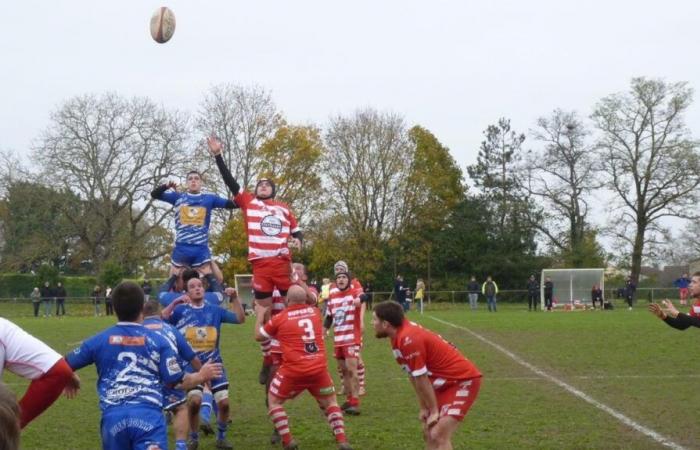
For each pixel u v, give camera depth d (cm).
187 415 861
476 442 962
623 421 1080
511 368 1647
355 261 5484
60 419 1160
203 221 1155
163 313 968
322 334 958
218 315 980
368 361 1845
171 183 1179
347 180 5641
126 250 5041
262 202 1083
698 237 5438
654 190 5091
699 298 1125
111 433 623
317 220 5322
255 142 5197
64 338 2456
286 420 936
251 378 1585
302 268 1204
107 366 634
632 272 5206
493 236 5997
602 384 1421
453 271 5953
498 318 3328
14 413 285
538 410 1171
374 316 796
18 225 5200
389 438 1012
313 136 5269
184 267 1152
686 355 1848
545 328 2661
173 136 5053
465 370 789
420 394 780
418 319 3303
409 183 5766
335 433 934
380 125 5700
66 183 4956
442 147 6309
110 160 4994
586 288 4497
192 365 724
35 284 5312
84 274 5928
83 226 5069
